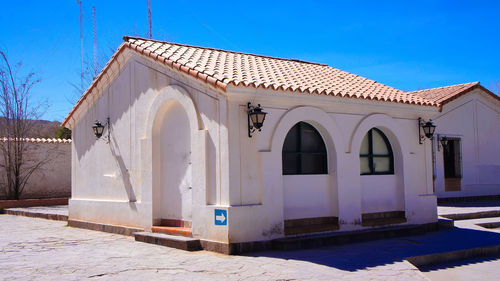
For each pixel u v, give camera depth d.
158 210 10.70
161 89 10.47
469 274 8.09
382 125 11.23
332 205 10.36
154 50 10.72
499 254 9.85
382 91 12.17
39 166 22.64
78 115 13.86
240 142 8.83
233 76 9.20
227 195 8.66
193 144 9.40
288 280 6.74
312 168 10.32
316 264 7.73
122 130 11.87
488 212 15.16
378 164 11.59
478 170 20.39
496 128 21.30
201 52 12.19
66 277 7.06
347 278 6.86
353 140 10.62
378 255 8.50
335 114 10.41
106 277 7.03
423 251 8.98
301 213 9.94
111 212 12.06
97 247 9.72
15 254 9.01
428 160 12.14
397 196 11.68
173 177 10.47
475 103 20.62
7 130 22.20
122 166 11.83
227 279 6.80
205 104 9.23
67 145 23.53
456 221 13.98
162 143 10.83
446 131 19.45
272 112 9.31
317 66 14.79
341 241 9.73
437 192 18.95
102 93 12.76
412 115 11.95
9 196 21.70
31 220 15.96
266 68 11.73
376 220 11.02
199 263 7.84
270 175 9.14
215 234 8.79
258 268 7.43
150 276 7.04
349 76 13.91
